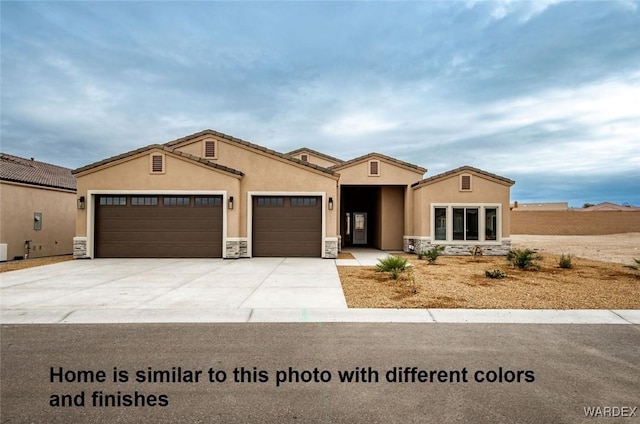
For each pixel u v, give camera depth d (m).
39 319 5.79
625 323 5.64
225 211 13.92
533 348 4.57
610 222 34.06
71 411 3.06
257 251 14.41
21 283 8.70
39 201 16.50
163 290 7.86
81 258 13.72
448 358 4.23
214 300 6.93
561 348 4.57
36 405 3.16
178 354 4.34
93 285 8.44
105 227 14.02
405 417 2.98
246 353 4.38
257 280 9.16
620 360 4.19
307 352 4.40
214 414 3.03
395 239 18.62
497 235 16.48
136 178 13.95
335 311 6.19
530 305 6.58
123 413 3.04
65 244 18.12
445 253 16.28
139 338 4.92
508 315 6.00
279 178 14.49
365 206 22.11
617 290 7.85
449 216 16.42
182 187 13.97
